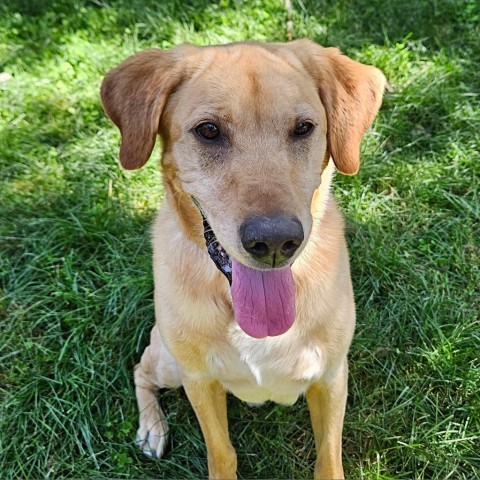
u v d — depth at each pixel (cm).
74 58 95
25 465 58
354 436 60
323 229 49
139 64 48
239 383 52
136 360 66
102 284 72
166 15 101
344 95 49
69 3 106
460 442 58
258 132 44
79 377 63
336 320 49
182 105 46
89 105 88
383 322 66
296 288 48
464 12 98
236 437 61
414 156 80
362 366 63
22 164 82
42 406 62
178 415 63
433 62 90
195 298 49
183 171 46
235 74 44
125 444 60
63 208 78
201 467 59
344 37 95
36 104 89
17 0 107
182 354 51
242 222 41
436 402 60
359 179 77
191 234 49
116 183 79
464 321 64
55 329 67
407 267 69
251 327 45
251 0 102
